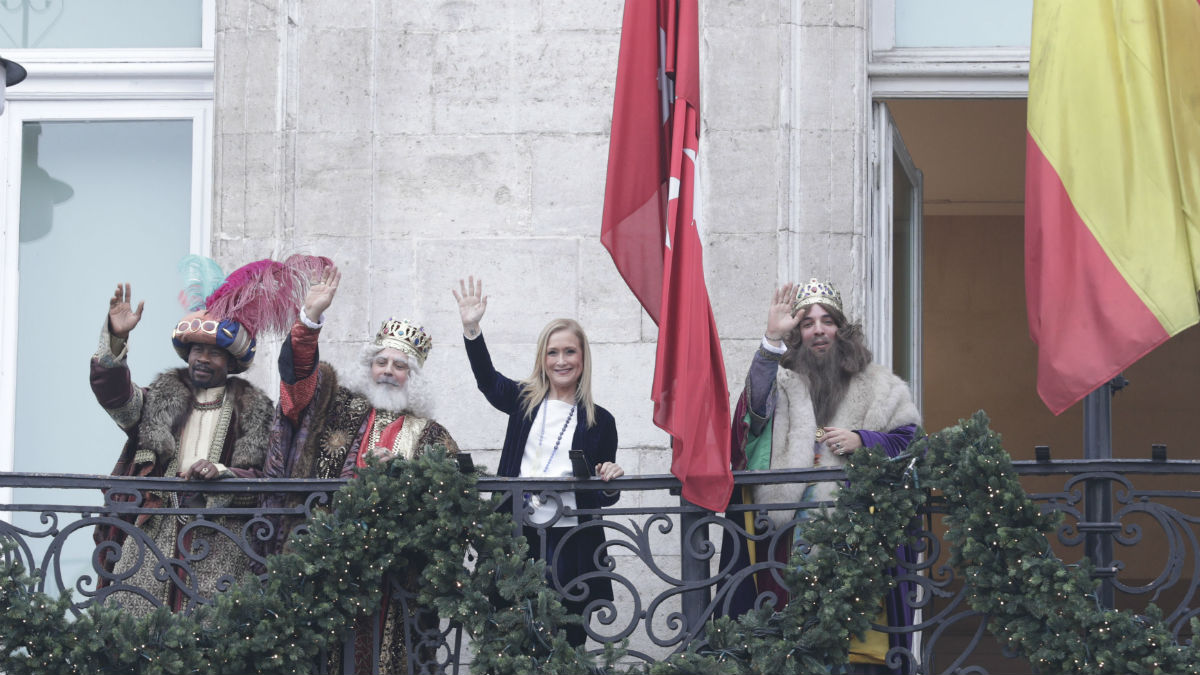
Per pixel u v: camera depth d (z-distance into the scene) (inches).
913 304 648.4
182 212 617.6
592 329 581.0
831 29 589.9
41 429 605.3
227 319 486.9
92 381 472.7
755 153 583.5
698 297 468.1
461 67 596.1
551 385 493.4
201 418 486.6
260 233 587.5
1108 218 459.8
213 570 476.4
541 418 489.4
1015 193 996.6
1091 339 454.9
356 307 582.9
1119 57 469.1
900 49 605.0
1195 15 470.3
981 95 601.6
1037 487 993.5
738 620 458.6
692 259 470.3
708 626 452.1
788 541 481.4
